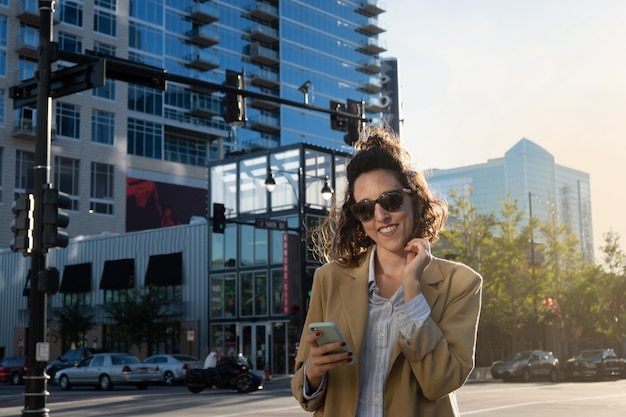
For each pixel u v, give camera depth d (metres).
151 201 75.31
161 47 78.25
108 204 70.88
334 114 17.25
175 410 18.80
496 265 43.38
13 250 12.51
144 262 53.19
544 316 48.47
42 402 12.22
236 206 47.09
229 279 47.22
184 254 50.84
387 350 2.51
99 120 71.19
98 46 71.31
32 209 12.70
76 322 51.66
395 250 2.60
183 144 82.44
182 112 82.56
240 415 16.89
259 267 45.62
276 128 92.69
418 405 2.47
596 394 23.75
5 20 66.56
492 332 52.72
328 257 2.85
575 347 61.84
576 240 51.66
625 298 52.72
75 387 36.56
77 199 68.50
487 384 33.94
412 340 2.36
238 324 46.28
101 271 55.78
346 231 2.76
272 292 44.84
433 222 2.75
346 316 2.58
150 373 33.38
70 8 69.31
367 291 2.60
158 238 52.69
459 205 44.62
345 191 2.78
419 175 2.73
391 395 2.46
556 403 19.56
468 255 43.50
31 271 12.52
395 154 2.68
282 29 95.56
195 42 86.56
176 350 50.22
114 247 55.25
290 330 43.91
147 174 75.50
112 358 33.53
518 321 46.94
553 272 49.69
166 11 83.94
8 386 38.88
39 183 12.68
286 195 44.53
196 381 27.00
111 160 71.50
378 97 107.56
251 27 92.56
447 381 2.38
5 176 65.62
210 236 48.53
